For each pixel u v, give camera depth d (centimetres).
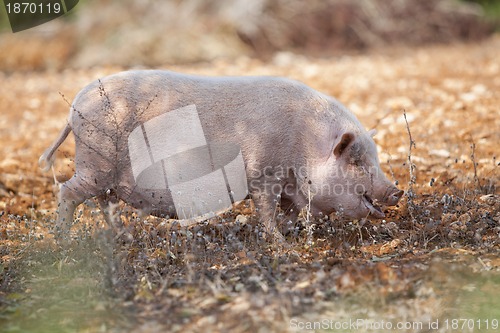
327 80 6469
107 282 2056
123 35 8994
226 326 1833
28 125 5203
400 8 9681
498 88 5328
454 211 2583
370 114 4744
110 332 1838
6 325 1914
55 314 1959
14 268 2269
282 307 1888
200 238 2292
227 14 9400
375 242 2403
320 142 2427
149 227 2448
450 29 9644
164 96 2400
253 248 2345
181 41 8906
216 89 2438
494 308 1875
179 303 1980
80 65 8719
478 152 3556
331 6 9512
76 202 2466
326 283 2016
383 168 3338
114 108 2383
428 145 3769
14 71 8656
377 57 8525
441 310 1873
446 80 5875
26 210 3058
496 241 2325
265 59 8662
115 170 2417
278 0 9506
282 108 2430
